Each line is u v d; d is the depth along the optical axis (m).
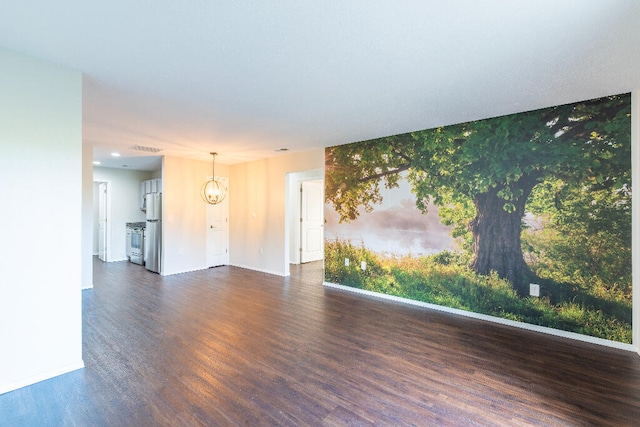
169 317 3.62
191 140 4.68
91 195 4.96
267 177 6.30
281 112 3.39
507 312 3.52
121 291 4.76
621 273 2.88
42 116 2.26
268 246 6.29
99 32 1.90
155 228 6.23
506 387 2.24
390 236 4.52
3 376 2.10
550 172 3.24
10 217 2.12
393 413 1.94
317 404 2.03
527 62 2.26
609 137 2.92
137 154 5.83
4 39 1.98
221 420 1.86
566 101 3.05
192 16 1.74
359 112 3.40
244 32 1.90
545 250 3.28
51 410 1.94
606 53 2.12
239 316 3.69
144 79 2.57
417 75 2.48
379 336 3.14
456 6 1.64
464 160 3.82
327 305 4.17
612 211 2.91
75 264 2.41
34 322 2.22
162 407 1.98
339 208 5.12
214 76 2.51
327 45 2.04
